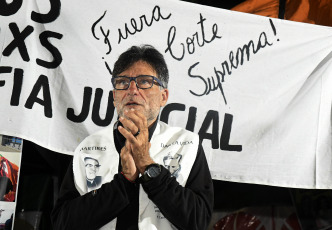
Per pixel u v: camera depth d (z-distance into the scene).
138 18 2.87
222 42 2.93
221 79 2.88
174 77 2.84
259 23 2.99
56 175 3.34
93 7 2.83
